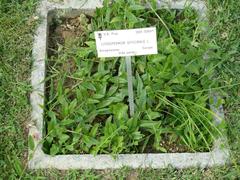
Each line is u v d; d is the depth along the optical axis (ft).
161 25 3.40
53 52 3.36
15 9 3.43
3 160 2.92
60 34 3.44
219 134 2.94
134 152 2.95
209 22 3.42
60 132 2.92
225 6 3.47
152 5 3.34
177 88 3.08
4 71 3.20
